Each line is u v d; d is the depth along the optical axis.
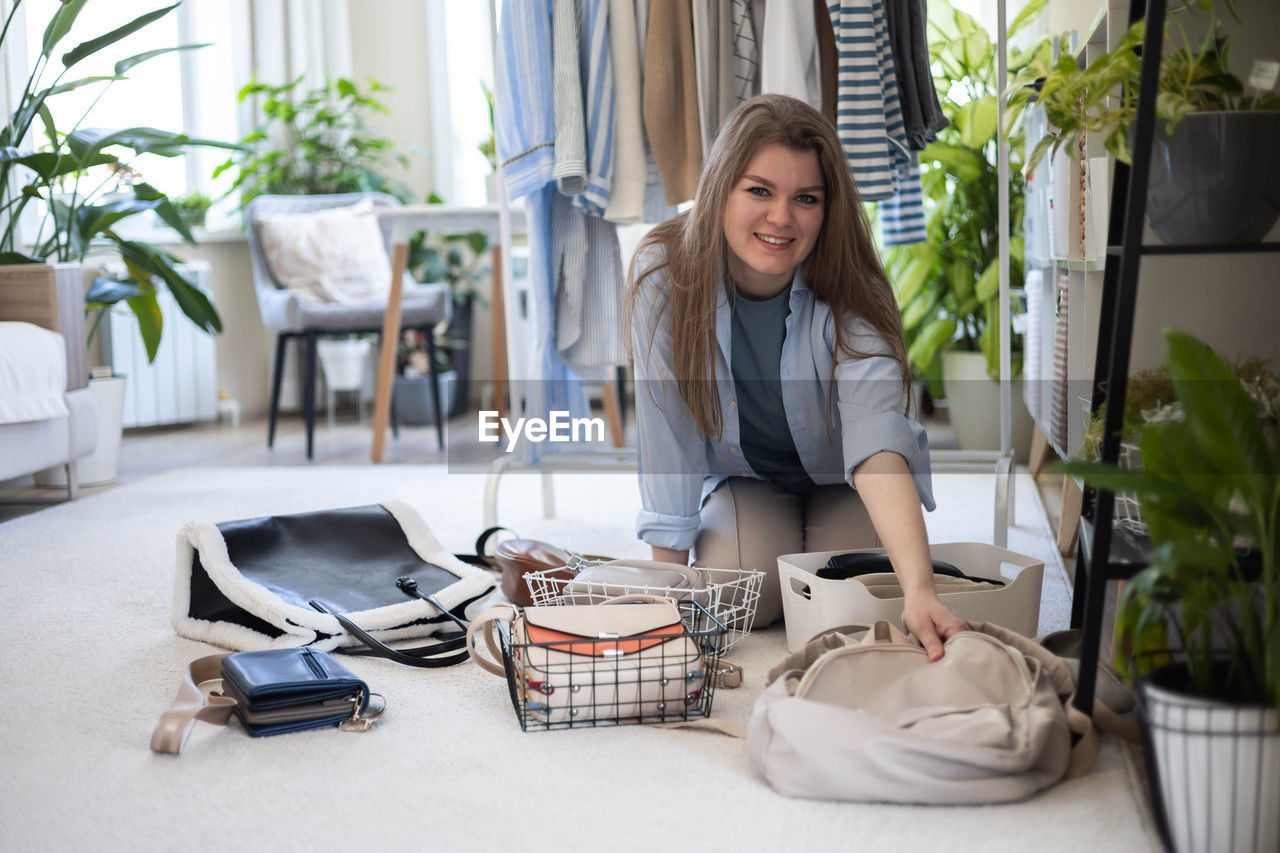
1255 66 1.24
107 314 4.18
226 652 1.64
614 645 1.34
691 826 1.07
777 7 1.99
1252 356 1.45
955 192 3.38
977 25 3.14
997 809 1.09
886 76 2.06
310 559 1.84
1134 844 1.02
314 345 3.79
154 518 2.72
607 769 1.21
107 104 4.41
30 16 4.05
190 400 4.54
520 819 1.10
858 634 1.37
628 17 2.09
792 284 1.62
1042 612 1.78
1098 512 1.14
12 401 2.64
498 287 4.30
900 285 3.46
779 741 1.14
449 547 2.36
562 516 2.70
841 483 1.82
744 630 1.67
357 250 4.16
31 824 1.11
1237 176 1.21
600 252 2.34
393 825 1.09
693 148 2.09
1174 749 0.96
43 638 1.75
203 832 1.09
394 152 5.27
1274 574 0.98
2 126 3.62
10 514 2.84
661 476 1.72
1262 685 0.97
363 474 3.42
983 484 2.99
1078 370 1.98
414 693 1.48
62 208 3.20
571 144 2.07
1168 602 0.99
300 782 1.20
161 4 4.60
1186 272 1.67
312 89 5.00
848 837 1.04
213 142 3.21
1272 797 0.94
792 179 1.48
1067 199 1.95
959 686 1.16
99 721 1.39
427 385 4.65
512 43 2.14
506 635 1.43
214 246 4.73
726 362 1.66
